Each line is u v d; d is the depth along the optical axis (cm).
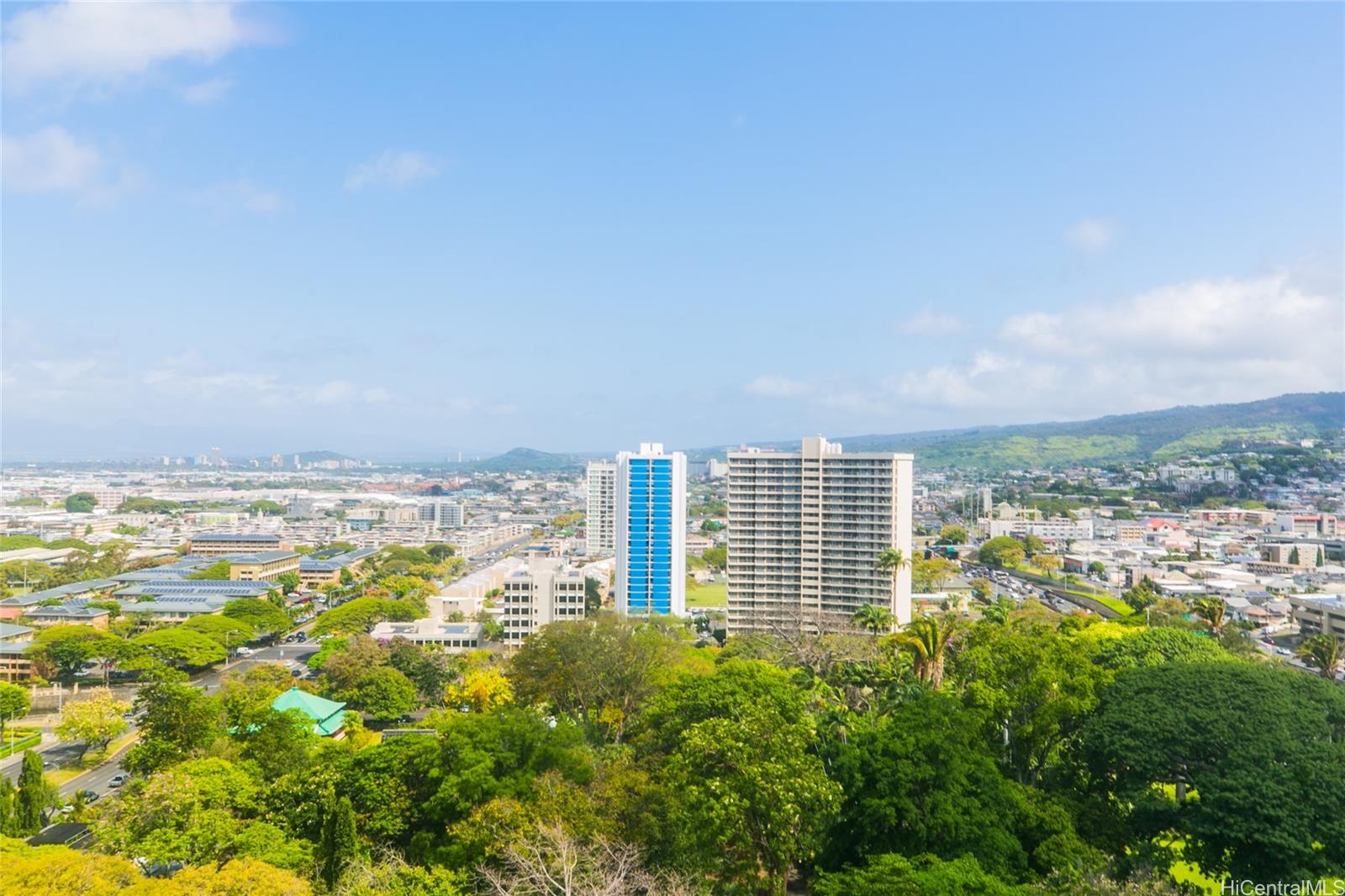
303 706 14375
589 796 7638
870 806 6944
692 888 6438
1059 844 6969
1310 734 7575
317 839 8050
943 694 8025
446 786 7850
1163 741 7800
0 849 6750
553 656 13062
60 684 19288
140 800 8138
